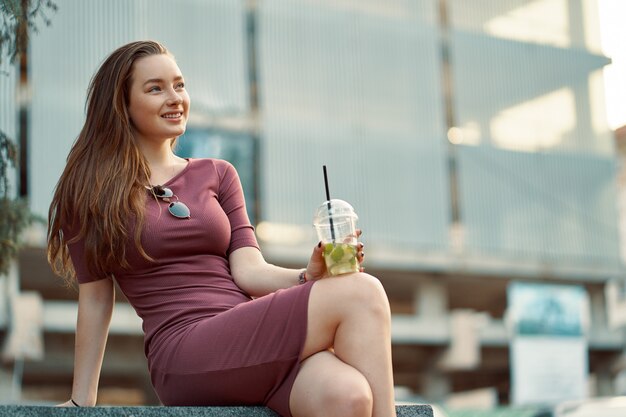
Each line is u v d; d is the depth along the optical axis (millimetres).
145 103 2947
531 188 20625
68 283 3094
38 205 15805
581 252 21000
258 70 18531
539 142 20922
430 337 19766
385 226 19156
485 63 20625
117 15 16828
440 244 19578
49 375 20172
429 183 19656
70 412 2371
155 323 2740
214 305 2719
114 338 17750
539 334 19234
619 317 21625
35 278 17953
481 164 20188
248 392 2555
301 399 2420
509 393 23938
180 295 2752
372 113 19391
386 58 19703
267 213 18172
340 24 19391
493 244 20078
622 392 21875
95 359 2861
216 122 18016
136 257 2781
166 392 2658
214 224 2875
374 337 2434
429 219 19547
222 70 18188
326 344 2502
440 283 20234
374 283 2482
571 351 19406
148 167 2932
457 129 20125
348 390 2316
